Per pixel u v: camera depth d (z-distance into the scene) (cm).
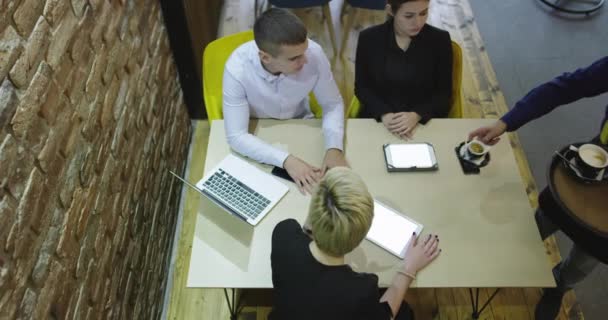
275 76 182
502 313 218
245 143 179
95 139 152
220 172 173
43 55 121
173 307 222
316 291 126
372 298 127
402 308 174
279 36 156
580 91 170
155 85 217
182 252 239
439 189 172
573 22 350
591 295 226
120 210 175
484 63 324
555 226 179
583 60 327
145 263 204
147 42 206
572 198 151
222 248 156
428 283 150
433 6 360
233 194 167
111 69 165
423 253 153
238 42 212
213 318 217
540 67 322
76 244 141
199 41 270
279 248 134
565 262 192
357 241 121
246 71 182
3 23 106
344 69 316
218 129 192
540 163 274
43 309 123
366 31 205
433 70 207
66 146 133
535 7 360
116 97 170
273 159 175
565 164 157
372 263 153
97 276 157
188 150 278
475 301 221
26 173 114
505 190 171
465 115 295
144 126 202
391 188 172
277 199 167
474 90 308
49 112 124
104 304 163
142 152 199
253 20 347
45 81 122
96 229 154
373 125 193
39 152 120
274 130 190
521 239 159
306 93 193
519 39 339
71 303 139
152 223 213
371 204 121
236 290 223
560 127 289
